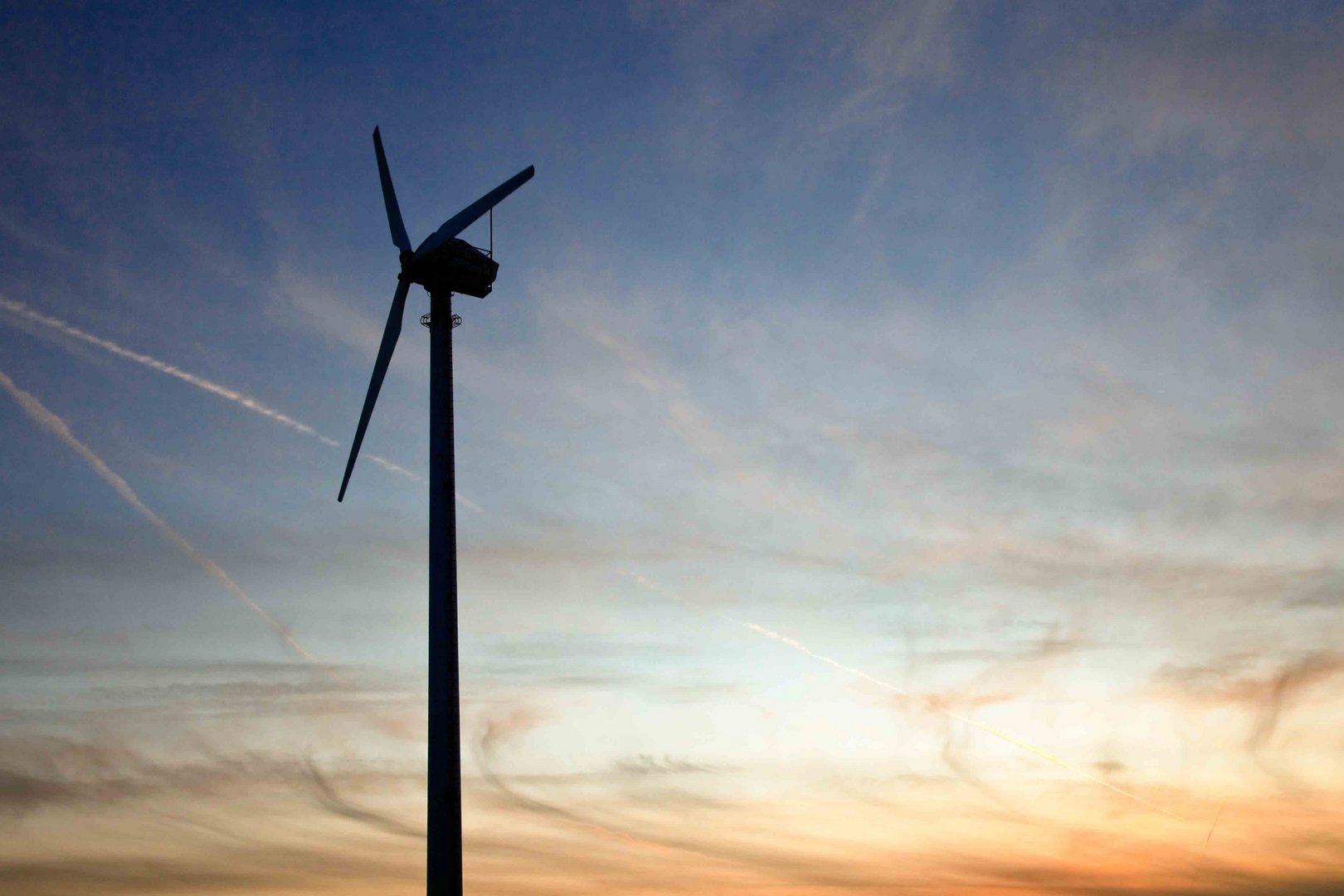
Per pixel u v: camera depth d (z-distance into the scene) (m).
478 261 132.00
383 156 138.88
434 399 127.94
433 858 114.00
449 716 118.25
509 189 133.50
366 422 132.25
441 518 123.81
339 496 131.62
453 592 122.19
